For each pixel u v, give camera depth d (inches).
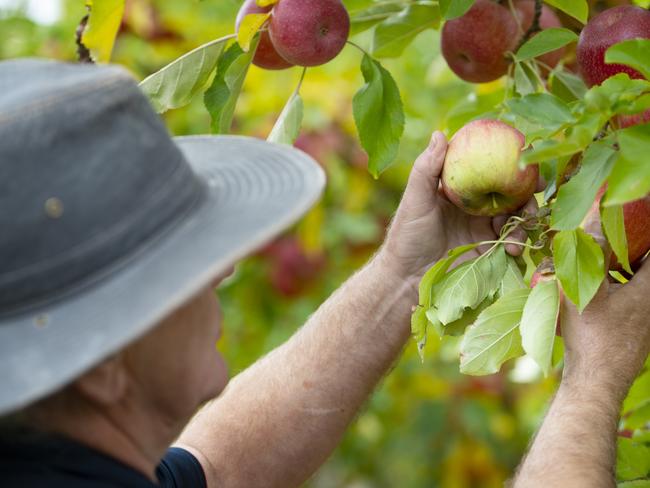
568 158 72.5
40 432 56.6
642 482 80.7
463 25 89.0
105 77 54.9
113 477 58.4
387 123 85.6
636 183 58.9
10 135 51.5
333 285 174.9
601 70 77.1
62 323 51.9
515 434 194.5
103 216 53.0
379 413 199.6
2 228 51.4
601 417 68.7
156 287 52.6
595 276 67.7
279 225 55.1
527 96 69.0
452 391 190.7
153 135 56.0
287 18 81.3
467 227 82.5
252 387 86.4
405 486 214.7
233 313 169.5
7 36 165.9
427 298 75.9
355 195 167.3
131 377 60.3
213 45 84.5
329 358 85.8
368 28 95.8
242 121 163.2
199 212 57.1
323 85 160.9
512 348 73.1
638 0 91.4
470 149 74.2
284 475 85.3
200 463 81.7
